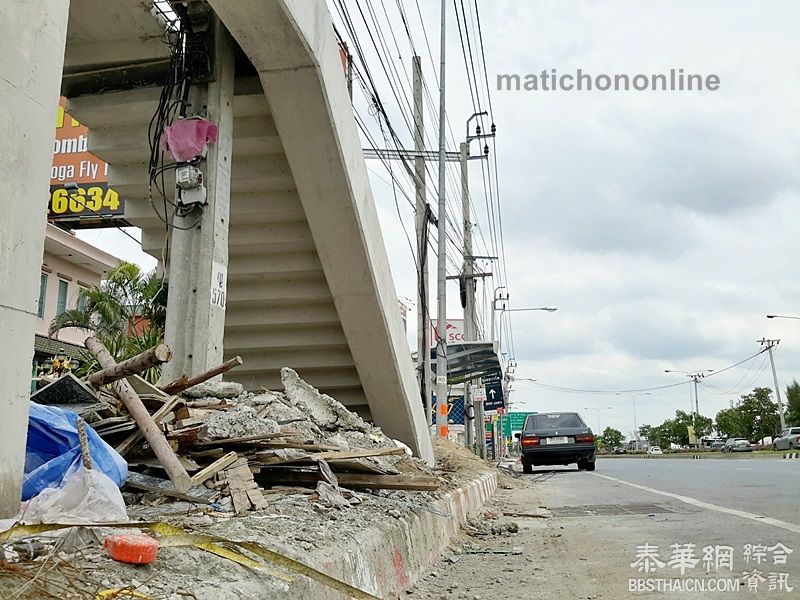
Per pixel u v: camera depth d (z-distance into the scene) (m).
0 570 2.22
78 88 7.90
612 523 8.02
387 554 4.41
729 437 76.00
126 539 2.61
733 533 6.68
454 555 6.27
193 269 7.02
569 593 4.71
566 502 10.91
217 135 7.23
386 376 9.88
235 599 2.51
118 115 7.95
